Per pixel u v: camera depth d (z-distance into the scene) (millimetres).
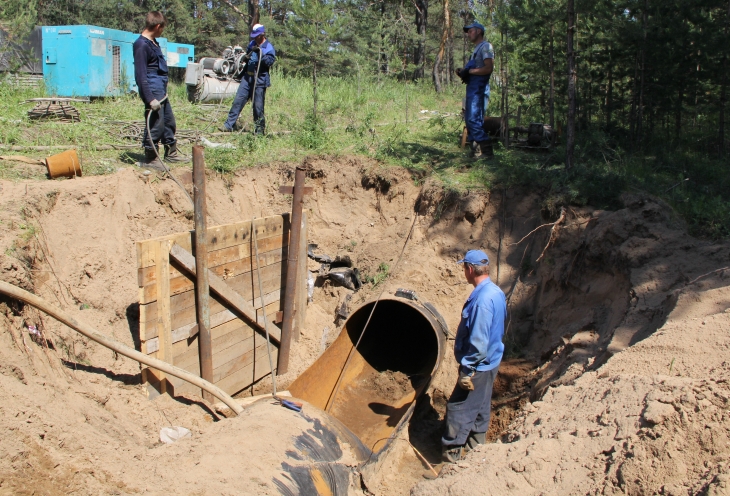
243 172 9305
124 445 4246
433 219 8938
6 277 4926
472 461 4234
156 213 7676
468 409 5566
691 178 8930
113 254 6723
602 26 10461
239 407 5348
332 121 12453
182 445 4316
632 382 4125
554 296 7469
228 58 13273
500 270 8312
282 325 7371
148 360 5207
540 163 9469
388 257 8898
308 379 6699
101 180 7223
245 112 12305
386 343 8578
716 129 11641
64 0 27203
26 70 12406
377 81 17844
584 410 4266
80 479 3568
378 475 5559
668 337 4617
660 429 3539
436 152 10281
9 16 11969
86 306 6070
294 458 4320
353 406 7184
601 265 6957
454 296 8312
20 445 3480
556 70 11734
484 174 8992
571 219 7762
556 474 3785
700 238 6832
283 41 20156
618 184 7969
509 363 7172
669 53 10188
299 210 7129
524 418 4762
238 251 6672
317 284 9023
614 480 3482
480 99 9562
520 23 10883
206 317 6164
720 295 5020
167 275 5715
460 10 23406
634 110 10914
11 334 4496
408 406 6824
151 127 8203
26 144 8281
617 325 5738
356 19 22812
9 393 3887
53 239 6273
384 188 9656
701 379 3898
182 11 29391
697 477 3334
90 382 5234
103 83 11688
